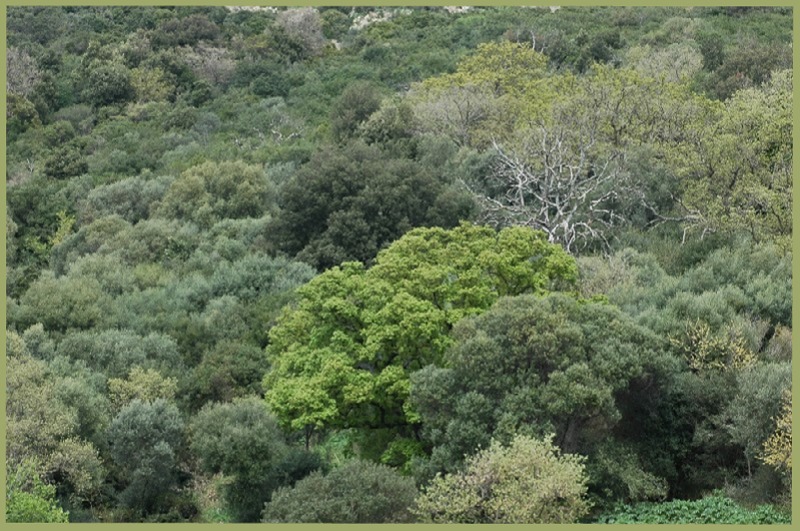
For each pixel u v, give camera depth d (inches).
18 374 1712.6
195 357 2066.9
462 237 1697.8
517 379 1400.1
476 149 2652.6
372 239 2342.5
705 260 1982.0
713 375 1469.0
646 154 2269.9
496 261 1619.1
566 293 1593.3
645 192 2225.6
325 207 2434.8
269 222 2527.1
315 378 1539.1
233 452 1544.0
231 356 1923.0
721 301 1632.6
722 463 1440.7
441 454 1363.2
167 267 2568.9
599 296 1625.2
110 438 1660.9
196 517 1604.3
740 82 2770.7
